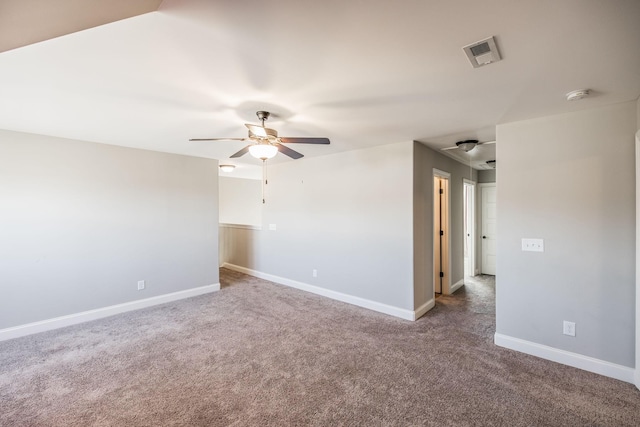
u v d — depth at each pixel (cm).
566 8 117
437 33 136
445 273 461
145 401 199
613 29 131
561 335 248
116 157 372
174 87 197
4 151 300
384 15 122
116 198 372
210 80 187
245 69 172
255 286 499
